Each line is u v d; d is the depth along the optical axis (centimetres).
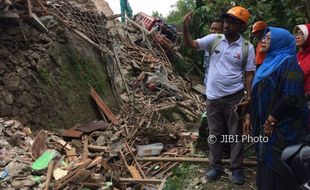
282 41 332
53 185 420
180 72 971
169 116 729
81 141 588
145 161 550
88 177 439
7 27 600
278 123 329
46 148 514
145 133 614
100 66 736
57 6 724
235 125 467
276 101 330
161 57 964
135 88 790
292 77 318
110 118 666
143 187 480
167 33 1044
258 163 353
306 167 233
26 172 439
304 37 362
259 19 651
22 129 553
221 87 467
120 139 609
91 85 697
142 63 883
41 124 598
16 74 592
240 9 454
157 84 808
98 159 498
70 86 661
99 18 789
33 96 601
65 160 510
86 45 725
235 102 465
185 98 831
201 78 981
